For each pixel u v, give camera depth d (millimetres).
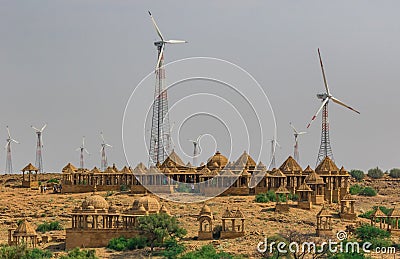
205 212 172875
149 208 176125
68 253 157125
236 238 169875
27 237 169375
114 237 170250
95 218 172875
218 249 159750
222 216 172375
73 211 173000
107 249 166500
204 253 152500
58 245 172500
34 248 162375
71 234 170500
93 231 170500
